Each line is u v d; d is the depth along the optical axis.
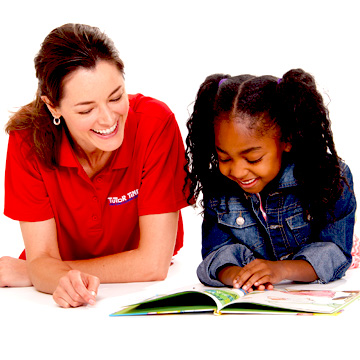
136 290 2.20
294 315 1.76
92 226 2.38
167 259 2.35
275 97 2.02
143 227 2.33
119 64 2.02
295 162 2.16
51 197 2.32
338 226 2.21
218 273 2.16
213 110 2.05
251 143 1.97
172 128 2.36
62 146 2.23
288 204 2.23
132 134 2.30
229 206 2.27
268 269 2.02
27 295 2.22
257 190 2.08
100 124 2.02
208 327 1.68
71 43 1.97
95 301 2.06
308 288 2.09
